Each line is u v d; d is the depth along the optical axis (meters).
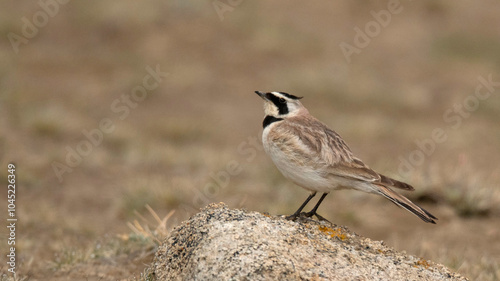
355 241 6.88
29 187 13.31
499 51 24.36
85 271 8.63
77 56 21.66
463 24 25.95
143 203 12.37
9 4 23.56
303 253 6.13
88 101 19.06
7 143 15.45
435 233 11.70
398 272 6.41
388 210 12.98
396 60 23.30
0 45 21.67
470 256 10.25
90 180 13.99
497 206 12.73
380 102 20.58
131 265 8.73
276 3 25.88
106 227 11.47
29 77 20.00
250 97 20.36
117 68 21.20
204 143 17.17
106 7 23.62
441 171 13.95
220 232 6.23
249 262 5.84
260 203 12.81
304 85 20.92
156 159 15.35
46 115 16.84
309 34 23.97
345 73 21.83
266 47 22.91
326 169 7.58
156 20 23.62
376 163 15.34
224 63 22.11
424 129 18.80
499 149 17.56
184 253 6.32
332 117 19.22
